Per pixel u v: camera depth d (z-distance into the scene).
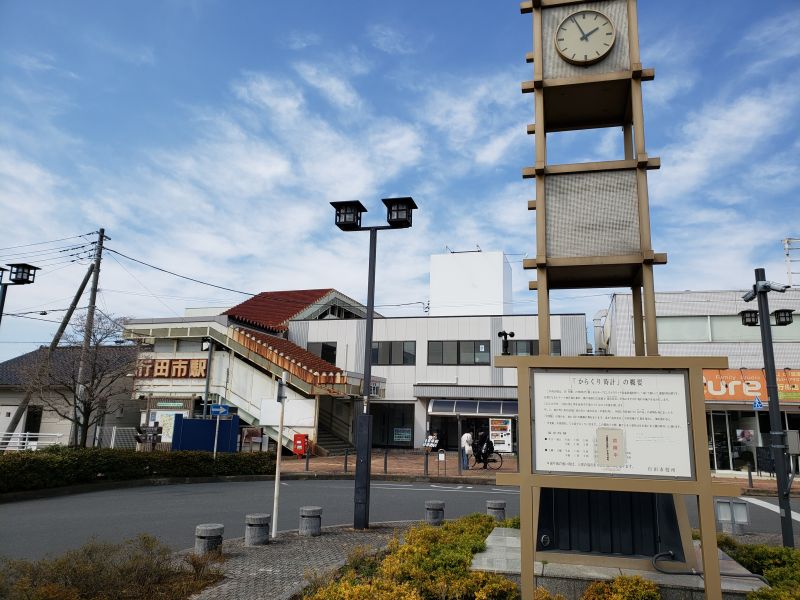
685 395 5.70
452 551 6.78
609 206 7.00
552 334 31.81
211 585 6.73
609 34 7.49
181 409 27.94
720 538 7.79
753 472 23.64
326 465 22.89
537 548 6.64
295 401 13.55
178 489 16.81
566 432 5.85
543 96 7.58
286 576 7.13
